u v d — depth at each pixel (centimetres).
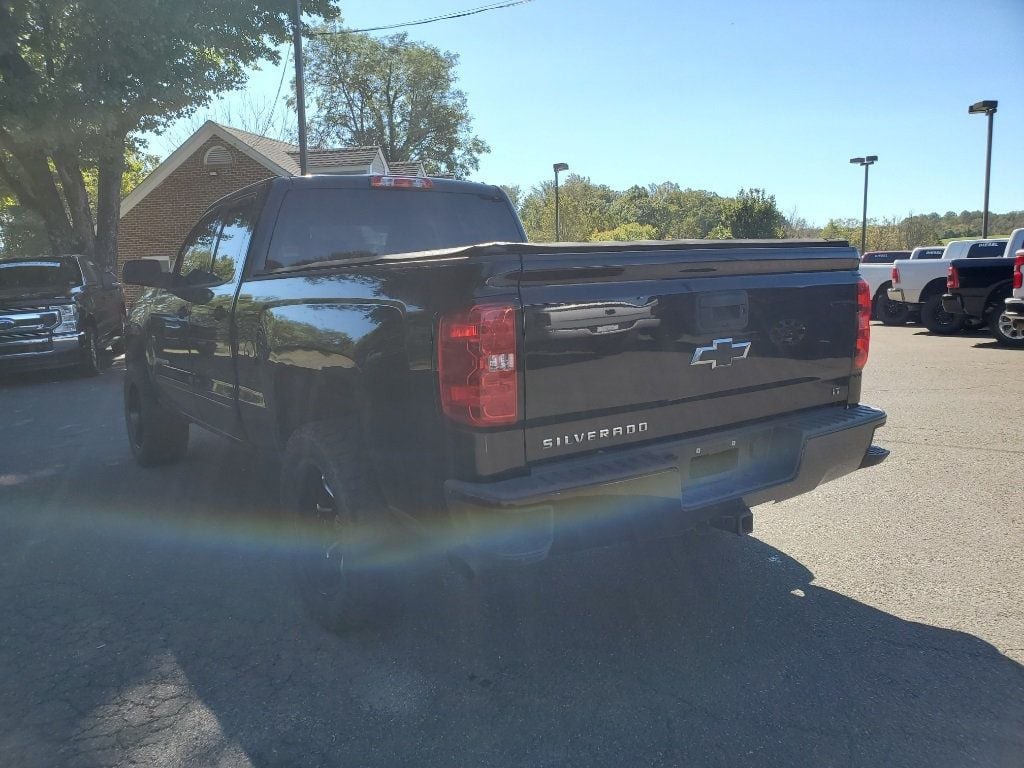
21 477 629
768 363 343
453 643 342
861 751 260
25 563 444
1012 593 373
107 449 721
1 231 3641
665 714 284
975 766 252
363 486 329
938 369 1018
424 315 285
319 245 461
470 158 5981
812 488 358
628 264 296
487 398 269
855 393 385
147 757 268
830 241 368
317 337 350
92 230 1914
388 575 333
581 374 288
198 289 493
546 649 335
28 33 1536
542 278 279
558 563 425
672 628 350
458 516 282
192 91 1680
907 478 553
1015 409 758
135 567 436
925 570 402
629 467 291
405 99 5672
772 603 371
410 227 493
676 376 313
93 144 1648
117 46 1562
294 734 279
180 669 326
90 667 328
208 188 2755
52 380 1240
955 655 319
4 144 1639
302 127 1764
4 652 342
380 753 267
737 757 259
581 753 263
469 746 269
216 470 633
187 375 524
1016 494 513
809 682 302
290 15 1850
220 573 426
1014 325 1169
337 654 335
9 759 268
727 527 338
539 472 284
